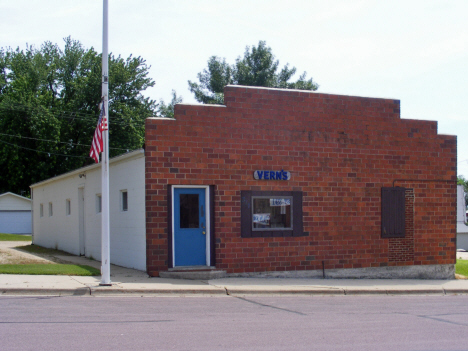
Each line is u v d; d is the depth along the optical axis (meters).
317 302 11.85
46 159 44.66
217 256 14.39
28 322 8.46
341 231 15.70
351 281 15.15
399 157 16.53
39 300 10.66
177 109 14.15
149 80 48.53
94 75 44.84
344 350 7.22
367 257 15.98
